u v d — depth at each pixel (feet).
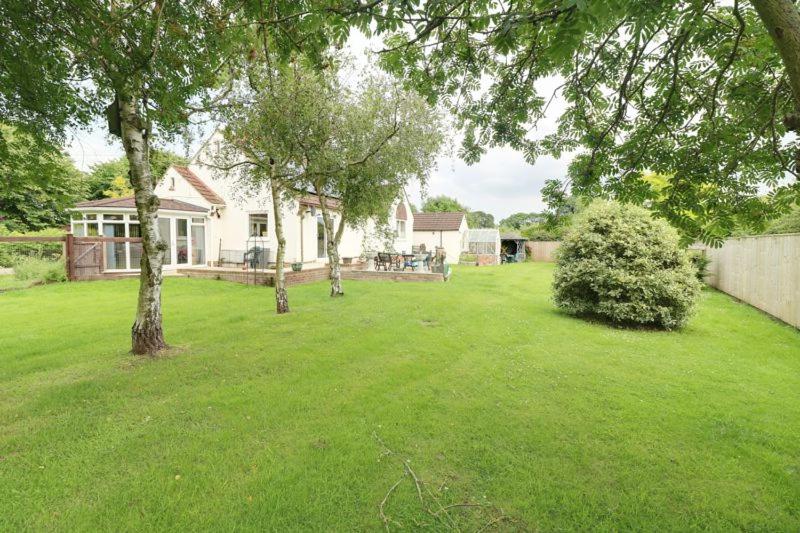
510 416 12.43
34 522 7.57
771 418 12.56
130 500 8.24
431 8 7.52
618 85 11.99
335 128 29.01
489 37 10.45
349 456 10.02
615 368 17.43
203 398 13.35
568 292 29.73
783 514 8.21
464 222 108.99
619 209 29.50
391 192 35.55
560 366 17.53
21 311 28.89
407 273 52.06
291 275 44.98
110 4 11.33
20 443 10.32
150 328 18.31
